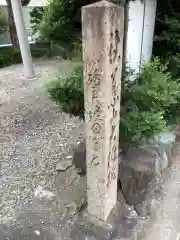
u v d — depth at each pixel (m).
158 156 1.98
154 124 1.63
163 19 2.36
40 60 5.74
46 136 2.86
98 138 1.33
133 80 1.94
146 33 2.15
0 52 6.38
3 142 2.75
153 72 1.81
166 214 1.93
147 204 1.95
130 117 1.66
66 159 2.39
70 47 2.35
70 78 1.85
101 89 1.19
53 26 2.31
